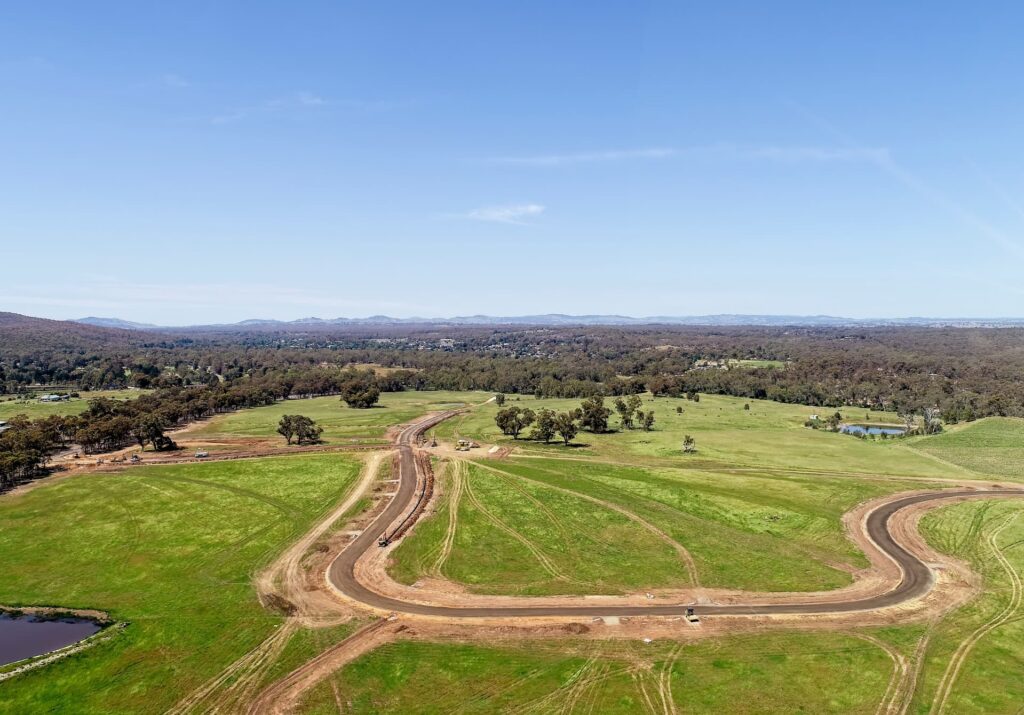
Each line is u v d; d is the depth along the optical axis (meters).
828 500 100.69
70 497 104.38
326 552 79.62
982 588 68.25
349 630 59.72
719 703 47.72
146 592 70.00
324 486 109.94
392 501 100.56
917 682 50.25
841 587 68.38
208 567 76.12
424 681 51.09
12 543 85.44
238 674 52.91
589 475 116.25
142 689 51.38
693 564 74.94
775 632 58.47
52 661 55.22
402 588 68.81
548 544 81.69
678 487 106.81
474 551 79.44
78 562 78.88
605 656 54.41
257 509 97.19
